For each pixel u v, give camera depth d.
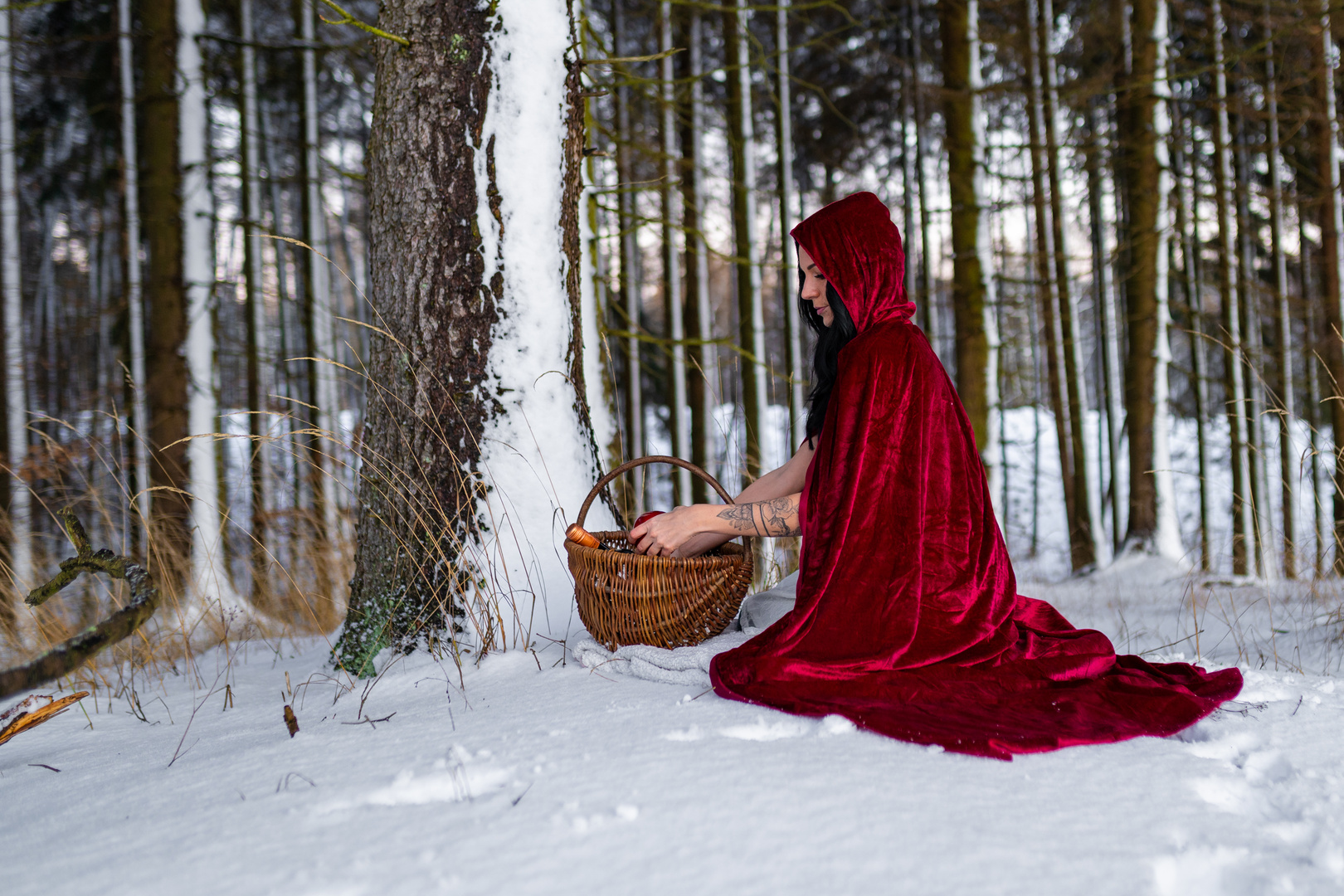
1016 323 15.24
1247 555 7.31
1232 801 1.50
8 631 3.82
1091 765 1.61
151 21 6.09
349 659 2.79
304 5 8.29
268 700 2.56
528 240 2.89
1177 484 13.91
